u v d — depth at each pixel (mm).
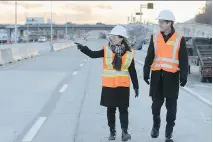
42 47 67750
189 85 15633
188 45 19016
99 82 15422
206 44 18359
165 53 6348
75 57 34844
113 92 6504
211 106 10289
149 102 10820
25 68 21859
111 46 6500
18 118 8695
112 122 6781
